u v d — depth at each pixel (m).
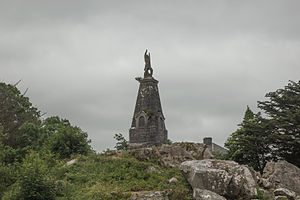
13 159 40.25
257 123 47.53
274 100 47.97
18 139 45.22
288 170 37.81
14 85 55.56
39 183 28.33
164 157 38.56
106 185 31.77
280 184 36.09
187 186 31.66
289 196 33.06
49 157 35.66
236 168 31.69
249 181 30.88
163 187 31.27
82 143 42.28
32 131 46.16
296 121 44.38
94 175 33.94
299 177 37.38
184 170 32.66
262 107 48.66
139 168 35.28
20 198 27.75
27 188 27.94
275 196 32.75
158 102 45.91
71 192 30.31
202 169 31.02
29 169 28.98
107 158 37.50
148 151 38.78
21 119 49.78
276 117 46.28
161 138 44.41
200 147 41.19
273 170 38.50
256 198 30.39
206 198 28.41
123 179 33.22
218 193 29.91
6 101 50.16
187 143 41.50
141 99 45.59
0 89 52.12
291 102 46.94
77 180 32.91
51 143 42.09
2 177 32.34
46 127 54.12
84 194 29.83
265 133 46.19
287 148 44.97
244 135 48.50
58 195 29.73
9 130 46.38
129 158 38.03
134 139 44.31
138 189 30.94
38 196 27.80
